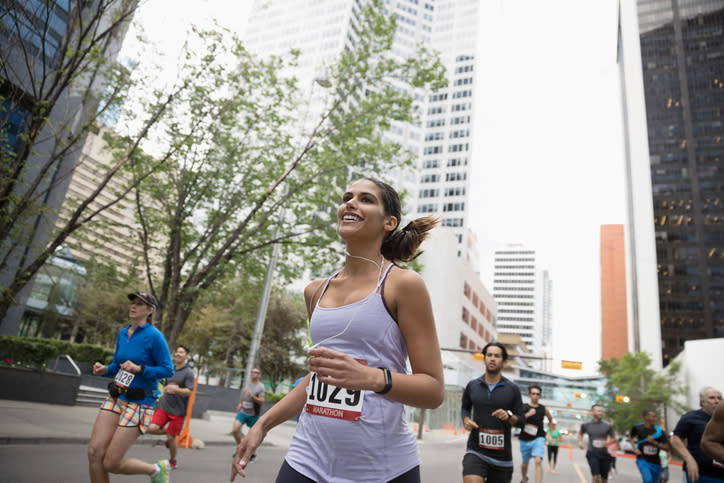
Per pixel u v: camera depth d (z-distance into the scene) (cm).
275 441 1508
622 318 18762
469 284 8012
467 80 10688
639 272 9462
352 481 165
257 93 1466
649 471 776
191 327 3562
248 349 3719
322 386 178
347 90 1474
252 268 1576
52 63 958
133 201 1373
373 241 190
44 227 1148
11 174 902
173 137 1329
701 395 402
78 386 1463
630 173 10788
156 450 965
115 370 399
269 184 1491
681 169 9950
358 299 177
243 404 988
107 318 3684
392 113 1475
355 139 1468
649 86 10719
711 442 314
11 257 1091
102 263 1334
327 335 176
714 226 9438
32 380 1370
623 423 5331
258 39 11856
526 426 840
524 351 14562
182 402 793
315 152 1489
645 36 11188
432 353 167
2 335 1644
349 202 190
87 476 630
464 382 5425
